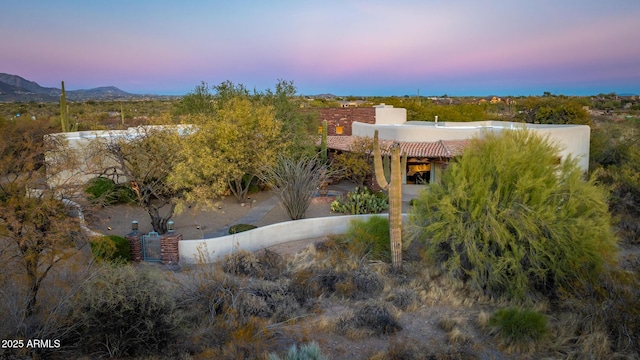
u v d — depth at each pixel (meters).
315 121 36.50
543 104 50.88
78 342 9.09
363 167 26.94
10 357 7.95
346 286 12.93
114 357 8.96
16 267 10.02
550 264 12.92
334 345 10.09
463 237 13.61
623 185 22.67
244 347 9.02
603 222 13.28
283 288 12.55
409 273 14.76
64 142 18.25
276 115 29.58
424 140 30.30
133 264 15.09
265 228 17.75
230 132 22.08
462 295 13.10
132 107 76.12
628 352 9.84
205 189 19.78
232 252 16.41
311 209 23.53
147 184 19.98
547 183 13.70
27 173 11.58
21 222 10.36
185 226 20.33
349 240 17.16
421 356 9.48
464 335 10.45
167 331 9.48
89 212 14.62
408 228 15.84
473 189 13.65
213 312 10.54
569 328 10.88
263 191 28.23
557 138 27.64
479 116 58.75
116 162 22.73
